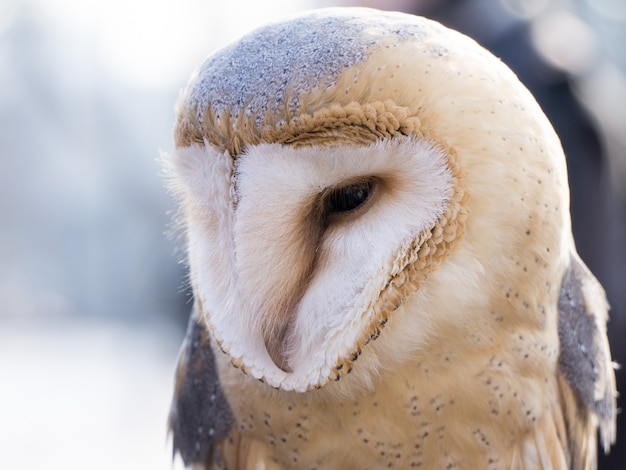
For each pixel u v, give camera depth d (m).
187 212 0.66
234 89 0.62
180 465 0.73
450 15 0.81
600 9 1.32
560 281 0.66
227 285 0.64
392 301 0.63
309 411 0.66
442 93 0.62
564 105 0.79
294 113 0.61
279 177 0.62
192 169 0.64
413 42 0.62
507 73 0.64
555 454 0.67
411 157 0.62
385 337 0.64
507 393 0.65
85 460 1.28
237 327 0.64
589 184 0.79
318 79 0.61
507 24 0.80
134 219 1.45
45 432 1.41
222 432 0.69
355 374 0.64
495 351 0.65
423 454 0.66
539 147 0.64
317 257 0.63
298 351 0.64
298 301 0.64
